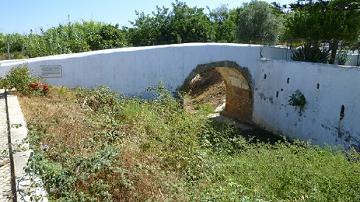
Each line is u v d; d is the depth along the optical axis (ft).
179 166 23.24
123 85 51.83
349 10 54.70
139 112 34.55
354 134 41.93
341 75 44.37
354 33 54.49
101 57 50.03
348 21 53.78
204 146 29.58
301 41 63.82
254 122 64.03
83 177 17.72
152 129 29.48
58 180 16.98
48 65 47.29
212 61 57.57
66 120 28.60
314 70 49.16
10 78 40.91
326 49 60.80
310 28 56.03
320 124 47.80
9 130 25.73
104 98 39.55
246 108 66.39
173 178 20.44
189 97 83.15
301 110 51.67
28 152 20.93
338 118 44.65
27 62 46.32
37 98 38.34
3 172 19.51
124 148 22.71
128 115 33.71
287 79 54.85
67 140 23.75
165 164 23.48
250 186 22.90
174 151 25.27
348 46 62.34
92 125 28.53
